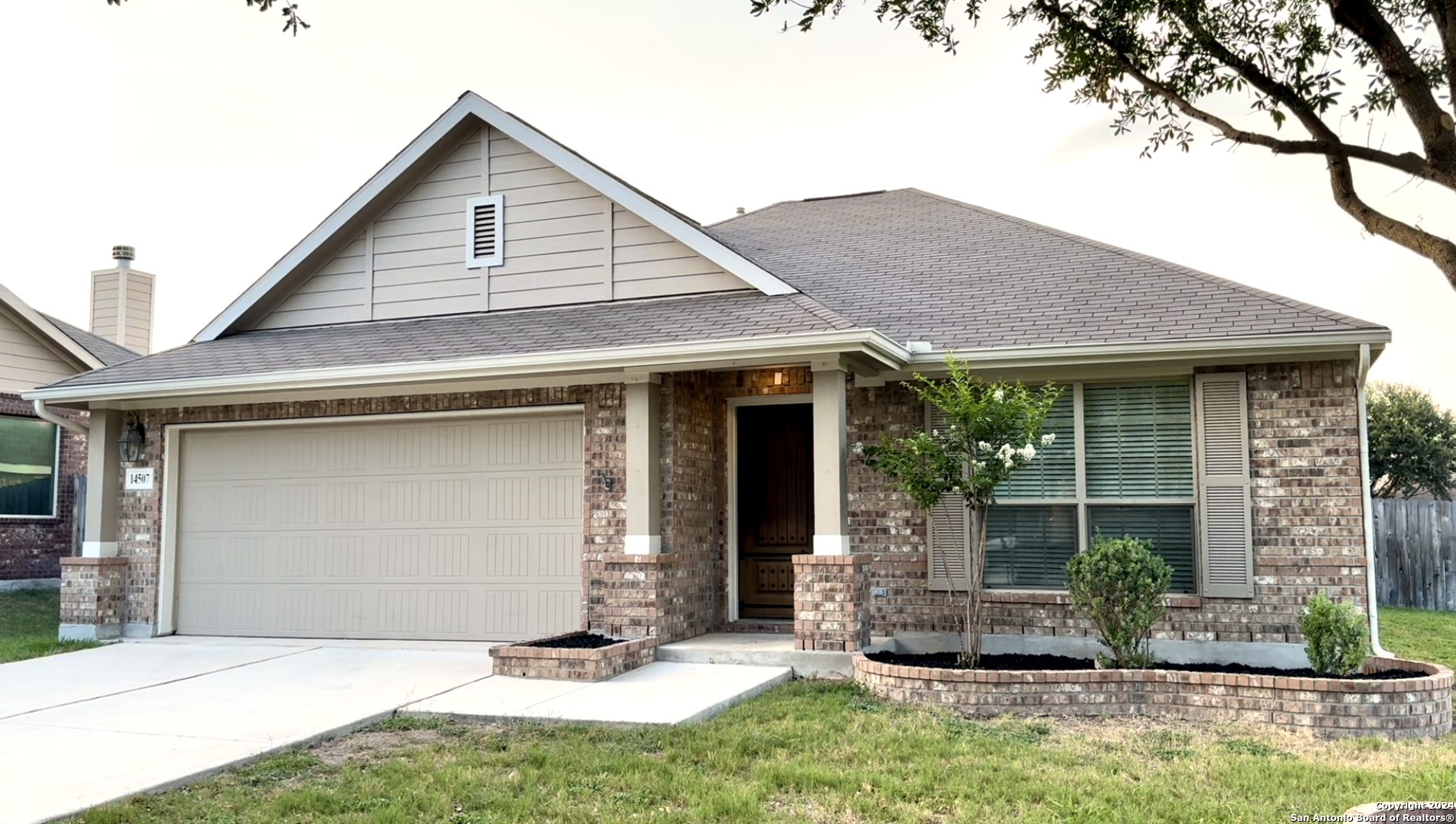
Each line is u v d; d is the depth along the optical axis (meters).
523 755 6.64
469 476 11.48
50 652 11.24
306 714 7.79
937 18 8.05
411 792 5.86
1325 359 9.61
